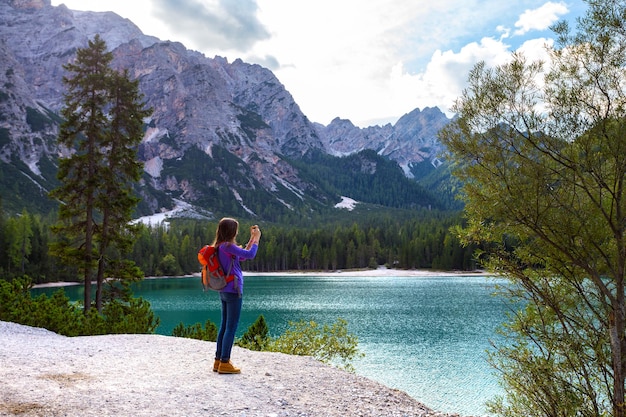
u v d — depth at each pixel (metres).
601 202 6.82
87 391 6.20
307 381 7.93
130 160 25.88
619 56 6.32
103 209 25.27
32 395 5.81
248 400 6.43
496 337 36.38
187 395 6.37
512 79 6.71
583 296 7.20
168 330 39.75
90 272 24.78
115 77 25.95
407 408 7.17
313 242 173.00
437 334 38.12
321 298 72.56
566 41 6.60
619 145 6.42
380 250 169.25
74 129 25.41
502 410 8.14
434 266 149.62
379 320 46.78
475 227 7.37
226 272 7.47
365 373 24.66
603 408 7.21
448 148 7.25
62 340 10.69
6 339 10.38
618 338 6.70
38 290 81.69
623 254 6.73
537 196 6.87
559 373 7.35
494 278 7.81
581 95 6.53
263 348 15.96
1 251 90.88
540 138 6.75
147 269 135.00
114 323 15.76
